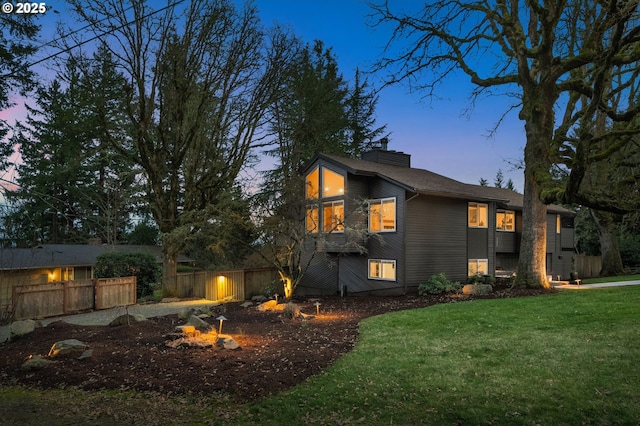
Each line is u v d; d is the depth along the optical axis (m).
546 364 7.08
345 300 18.89
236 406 6.18
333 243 21.06
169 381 7.18
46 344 10.11
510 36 15.99
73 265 25.31
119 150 20.41
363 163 22.72
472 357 7.84
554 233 29.12
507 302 13.36
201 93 20.62
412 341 9.35
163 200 21.67
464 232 21.92
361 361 8.01
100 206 32.88
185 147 21.20
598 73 6.59
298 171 24.20
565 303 12.32
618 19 7.66
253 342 9.77
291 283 20.23
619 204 6.50
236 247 25.95
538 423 5.16
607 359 7.02
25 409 6.34
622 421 5.05
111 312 17.16
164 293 21.81
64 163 30.83
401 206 19.61
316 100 29.70
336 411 5.87
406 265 19.41
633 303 11.43
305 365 7.86
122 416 5.95
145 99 20.52
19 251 23.22
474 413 5.53
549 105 15.93
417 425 5.32
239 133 22.61
